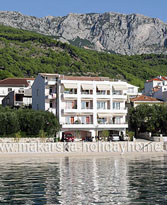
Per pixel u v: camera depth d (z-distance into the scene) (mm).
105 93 114438
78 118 110438
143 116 112125
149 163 72812
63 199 39094
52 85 112562
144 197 39625
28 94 132000
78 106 110188
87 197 39969
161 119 111375
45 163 73250
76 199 39094
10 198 39438
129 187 45312
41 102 115062
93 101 111750
